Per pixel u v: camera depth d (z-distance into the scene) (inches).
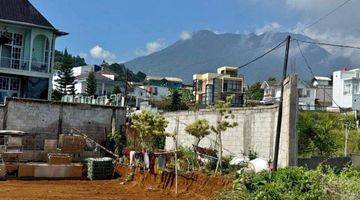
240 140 944.9
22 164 979.9
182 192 802.8
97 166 1011.9
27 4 1615.4
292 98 751.1
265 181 569.0
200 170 852.6
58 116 1255.5
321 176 552.1
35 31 1595.7
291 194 514.9
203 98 3149.6
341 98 3043.8
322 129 1194.6
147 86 3607.3
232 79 3238.2
